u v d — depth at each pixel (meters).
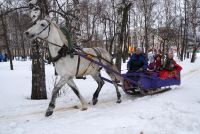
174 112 7.79
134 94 11.05
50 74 20.48
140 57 11.21
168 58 11.89
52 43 8.39
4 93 12.77
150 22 36.94
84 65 9.05
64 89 13.07
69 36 8.73
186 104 8.80
